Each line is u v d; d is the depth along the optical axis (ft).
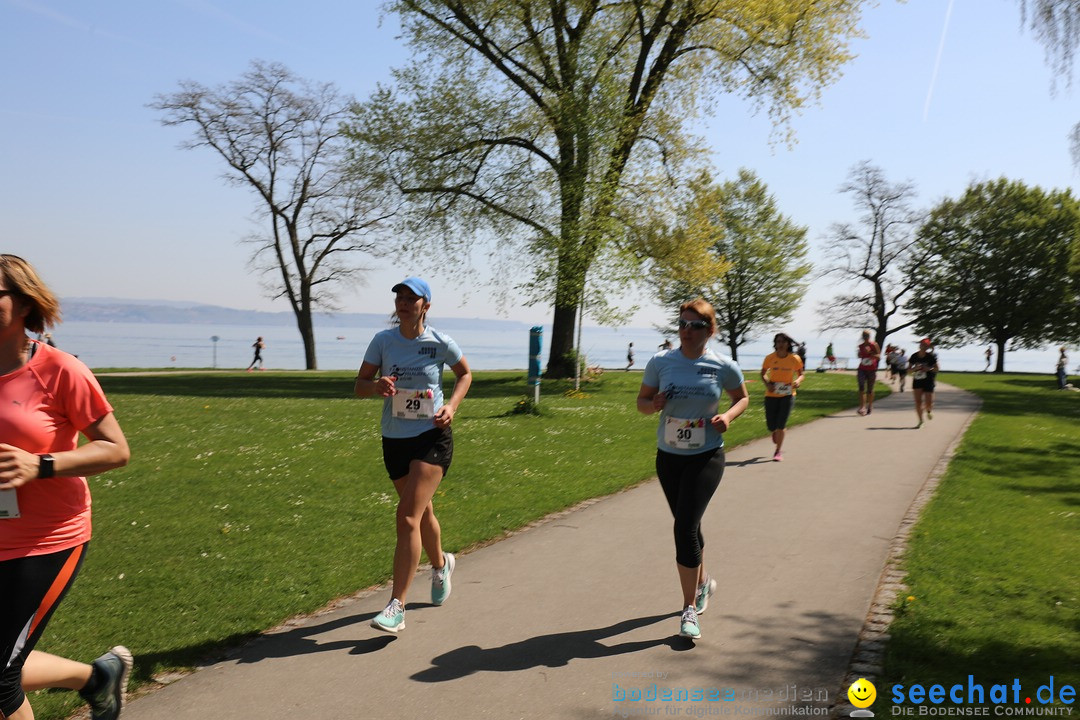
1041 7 54.29
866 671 13.65
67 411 9.85
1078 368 194.70
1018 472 33.81
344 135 91.56
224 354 460.96
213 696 12.63
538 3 87.35
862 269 194.49
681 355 16.11
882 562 20.29
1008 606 16.75
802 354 165.89
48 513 9.72
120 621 15.71
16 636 9.59
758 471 34.19
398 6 88.53
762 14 83.61
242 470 31.78
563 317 98.89
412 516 15.39
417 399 15.81
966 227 193.98
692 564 15.29
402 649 14.58
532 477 31.53
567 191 83.71
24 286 9.47
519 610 16.72
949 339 197.57
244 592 17.52
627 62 91.40
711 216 94.94
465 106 89.86
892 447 41.65
